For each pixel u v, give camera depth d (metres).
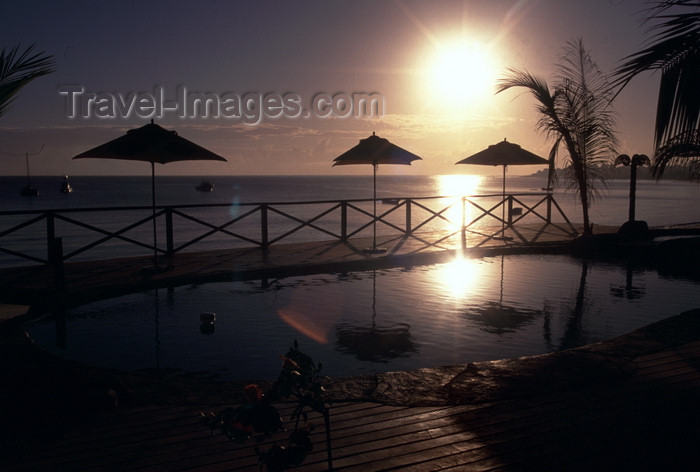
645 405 3.87
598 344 5.32
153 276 8.87
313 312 7.22
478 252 12.14
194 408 3.84
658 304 7.71
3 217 46.81
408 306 7.57
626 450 3.18
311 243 13.27
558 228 16.33
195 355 5.49
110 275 8.91
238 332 6.30
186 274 9.02
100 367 4.66
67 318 6.89
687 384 4.27
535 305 7.66
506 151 14.37
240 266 9.80
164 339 6.03
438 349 5.71
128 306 7.48
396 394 4.09
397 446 3.26
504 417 3.69
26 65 4.97
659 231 14.96
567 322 6.76
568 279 9.57
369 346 5.82
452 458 3.10
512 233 15.20
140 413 3.73
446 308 7.46
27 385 3.75
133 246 24.38
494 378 4.39
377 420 3.65
